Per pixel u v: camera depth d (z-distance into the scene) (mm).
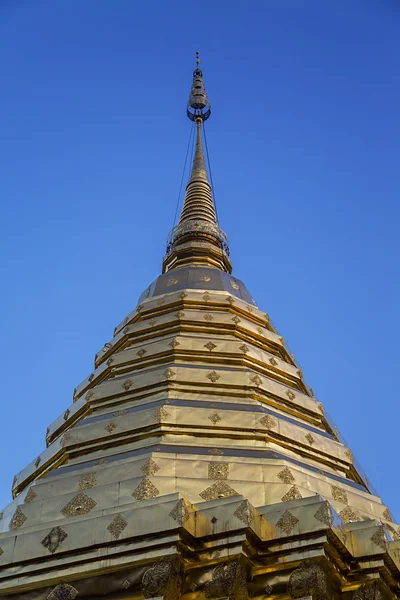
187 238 42375
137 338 33531
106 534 20188
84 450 27484
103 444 27281
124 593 19547
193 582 19734
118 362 31766
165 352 31078
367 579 20406
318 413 30906
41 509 23219
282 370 32125
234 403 28609
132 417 27406
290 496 23469
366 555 20594
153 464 24188
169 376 29188
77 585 19969
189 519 20125
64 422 31531
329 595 19812
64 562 20219
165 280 37281
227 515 20062
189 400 28500
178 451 25703
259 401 29297
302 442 27953
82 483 24484
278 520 20266
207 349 31109
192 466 24328
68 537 20562
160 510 20078
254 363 31422
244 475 24312
